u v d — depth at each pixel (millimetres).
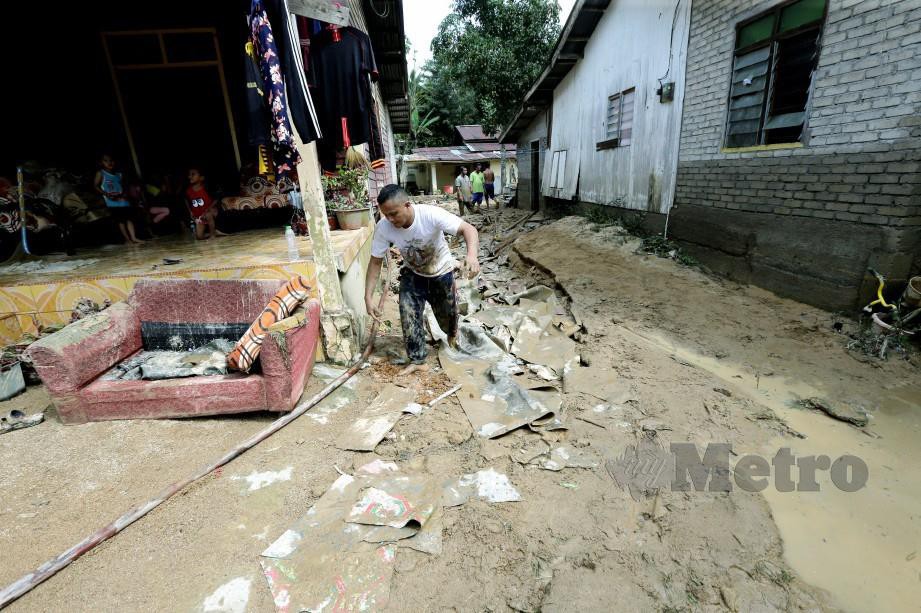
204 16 5641
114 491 2561
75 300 4004
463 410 3357
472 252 3553
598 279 6547
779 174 5391
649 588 1998
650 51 7859
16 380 3590
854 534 2311
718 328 4852
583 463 2785
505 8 17406
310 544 2197
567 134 11930
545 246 8695
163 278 4027
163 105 5934
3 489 2557
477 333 4602
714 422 3213
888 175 4242
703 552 2182
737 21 5883
